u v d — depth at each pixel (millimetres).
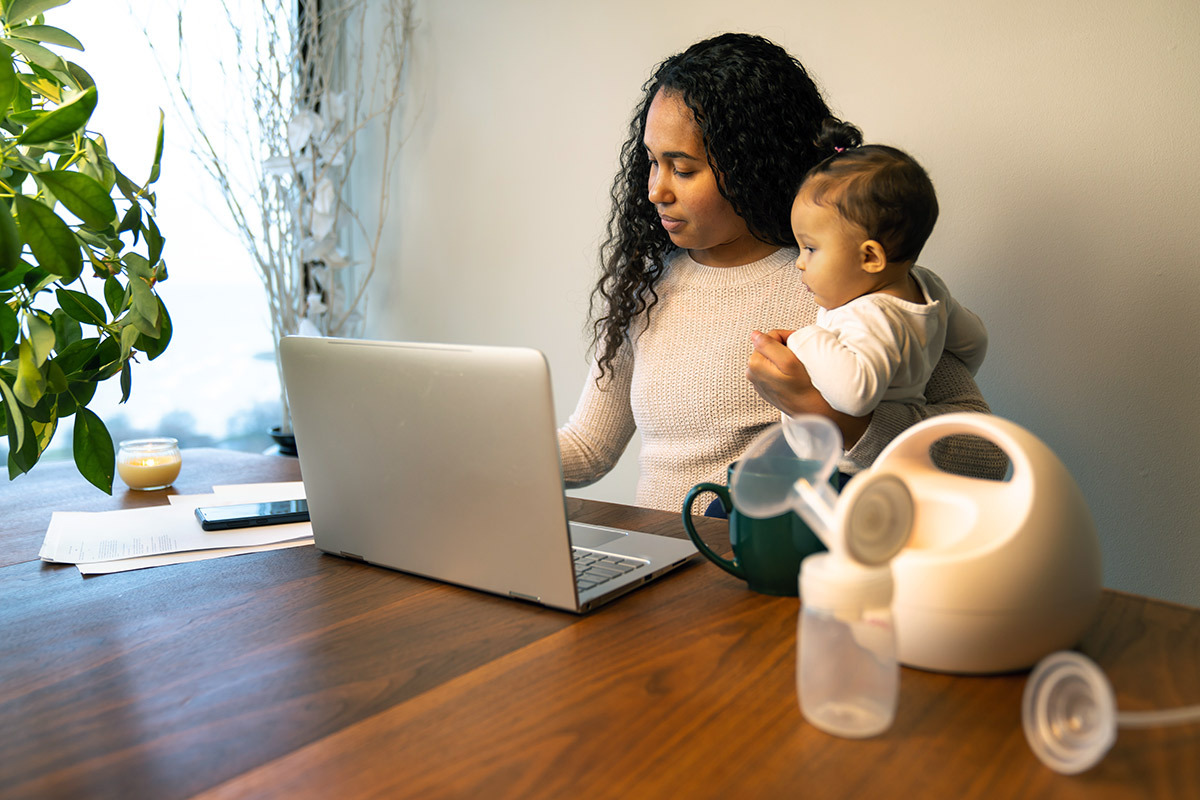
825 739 522
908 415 1092
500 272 2568
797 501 551
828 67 1878
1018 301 1690
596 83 2277
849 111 1858
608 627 711
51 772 505
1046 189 1635
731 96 1276
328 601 795
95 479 1033
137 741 540
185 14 2520
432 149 2682
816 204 1082
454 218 2660
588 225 2344
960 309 1232
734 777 482
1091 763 465
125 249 1085
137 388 2549
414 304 2816
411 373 769
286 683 621
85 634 721
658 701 576
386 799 469
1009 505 598
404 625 730
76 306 984
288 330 2654
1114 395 1604
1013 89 1653
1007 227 1688
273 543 993
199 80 2572
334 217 2703
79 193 810
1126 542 1618
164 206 2527
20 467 948
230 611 772
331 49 2799
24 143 779
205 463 1502
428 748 523
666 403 1434
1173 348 1537
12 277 886
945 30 1719
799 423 555
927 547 610
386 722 558
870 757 500
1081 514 601
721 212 1353
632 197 1511
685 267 1489
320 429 876
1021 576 570
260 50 2664
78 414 1014
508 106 2475
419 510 822
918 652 600
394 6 2680
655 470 1470
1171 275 1527
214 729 554
